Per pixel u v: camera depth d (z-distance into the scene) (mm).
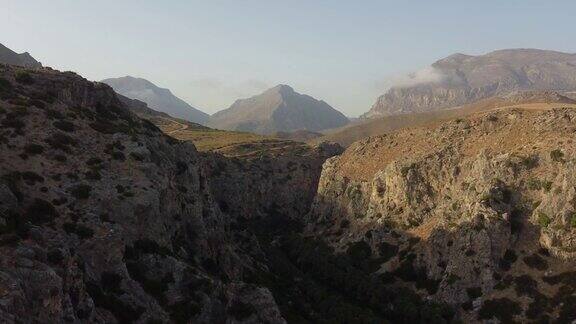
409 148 161250
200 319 61281
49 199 61969
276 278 112750
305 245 155875
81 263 53719
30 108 78438
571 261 100062
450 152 140875
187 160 103500
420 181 141875
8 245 45500
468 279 106750
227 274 88562
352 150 187750
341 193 171875
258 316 66438
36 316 40250
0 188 55969
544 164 115250
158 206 71500
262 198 194375
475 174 125875
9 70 91125
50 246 50406
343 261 136750
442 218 125125
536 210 110188
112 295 54531
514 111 141750
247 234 133375
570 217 104125
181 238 79938
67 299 44375
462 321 101062
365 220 152000
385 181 153375
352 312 104125
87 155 74500
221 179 186125
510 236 109188
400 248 131875
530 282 100375
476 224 111688
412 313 106312
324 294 113312
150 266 63469
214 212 102875
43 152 70250
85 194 65438
